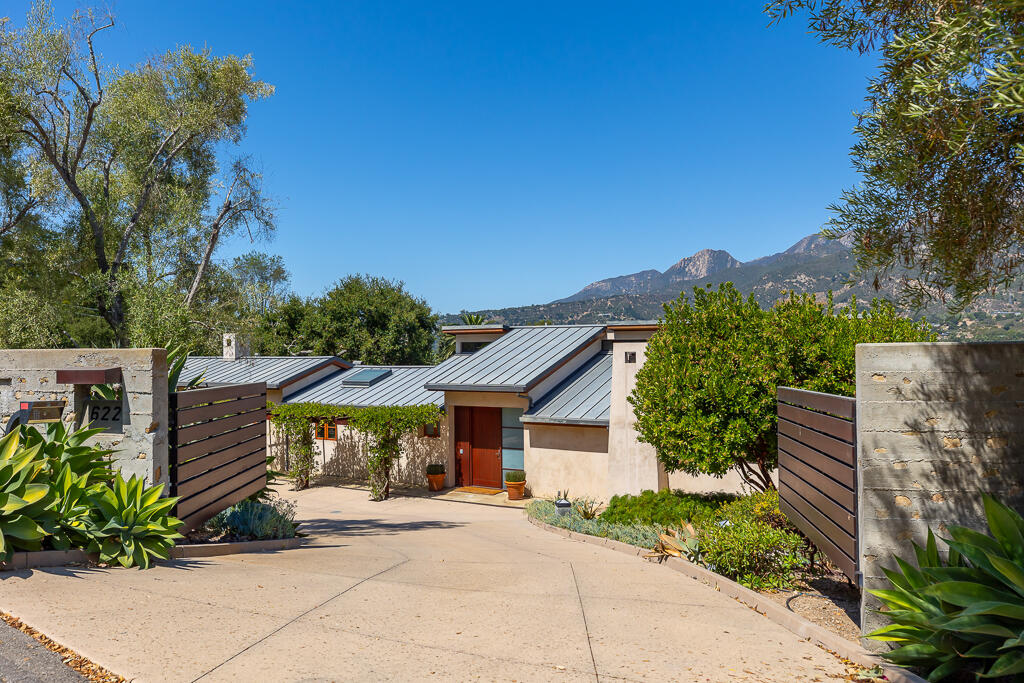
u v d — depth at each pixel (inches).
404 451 860.0
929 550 190.7
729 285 500.4
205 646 177.5
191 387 379.9
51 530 253.4
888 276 235.8
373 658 176.4
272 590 246.1
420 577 291.0
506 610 237.1
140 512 280.7
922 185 215.8
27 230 745.6
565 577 309.3
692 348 475.2
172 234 815.1
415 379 960.9
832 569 318.3
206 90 880.3
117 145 834.2
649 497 515.2
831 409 236.7
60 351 323.3
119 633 182.1
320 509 681.6
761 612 255.1
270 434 976.9
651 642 204.2
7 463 254.1
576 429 719.1
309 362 1067.3
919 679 170.1
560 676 169.3
